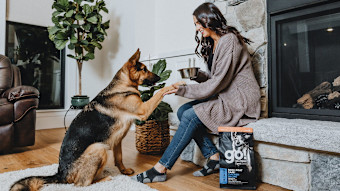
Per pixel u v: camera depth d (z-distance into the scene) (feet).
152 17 10.78
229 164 4.51
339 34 4.84
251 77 4.91
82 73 13.01
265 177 4.78
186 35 9.22
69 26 10.00
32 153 7.11
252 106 4.78
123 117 4.79
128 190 4.19
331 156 3.84
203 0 8.39
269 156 4.69
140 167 5.73
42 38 11.95
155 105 4.92
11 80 8.14
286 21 5.57
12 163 6.11
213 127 4.73
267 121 4.77
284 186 4.46
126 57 11.86
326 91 5.02
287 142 4.14
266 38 5.80
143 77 5.40
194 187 4.50
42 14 11.82
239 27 6.23
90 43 10.67
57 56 12.45
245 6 6.04
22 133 7.25
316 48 5.20
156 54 10.78
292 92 5.57
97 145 4.44
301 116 5.16
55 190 4.17
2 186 4.39
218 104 4.78
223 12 6.59
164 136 7.11
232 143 4.57
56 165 5.74
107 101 4.83
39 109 11.78
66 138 4.60
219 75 4.56
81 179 4.33
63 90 12.61
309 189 4.13
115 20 12.67
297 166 4.30
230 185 4.46
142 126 6.88
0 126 6.86
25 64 11.38
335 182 3.79
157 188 4.43
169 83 9.73
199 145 5.32
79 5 10.54
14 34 11.07
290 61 5.59
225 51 4.60
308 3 4.99
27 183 3.83
